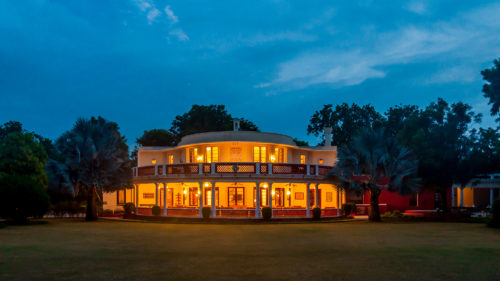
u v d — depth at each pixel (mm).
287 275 11188
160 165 33375
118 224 28625
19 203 27453
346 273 11484
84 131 31984
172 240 18844
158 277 10891
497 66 34594
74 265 12539
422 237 20172
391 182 30328
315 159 40812
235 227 26016
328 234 21531
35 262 13055
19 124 66562
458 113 35562
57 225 27500
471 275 11336
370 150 30203
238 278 10797
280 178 31125
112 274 11258
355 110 65812
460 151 34719
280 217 30453
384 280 10711
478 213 41188
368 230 23781
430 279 10867
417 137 34750
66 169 31109
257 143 34938
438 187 35781
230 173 30797
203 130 62031
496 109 35500
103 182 31984
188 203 36750
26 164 35031
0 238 19672
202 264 12695
